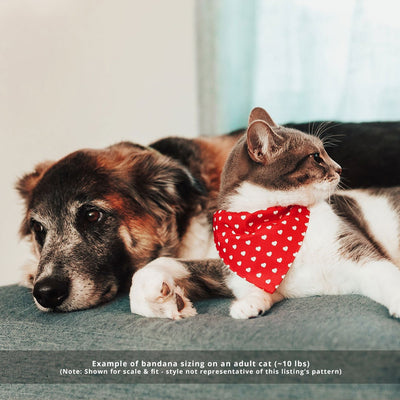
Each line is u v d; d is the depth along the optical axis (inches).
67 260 67.7
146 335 54.7
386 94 145.5
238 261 66.7
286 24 152.6
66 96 118.3
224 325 53.5
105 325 59.4
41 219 71.9
